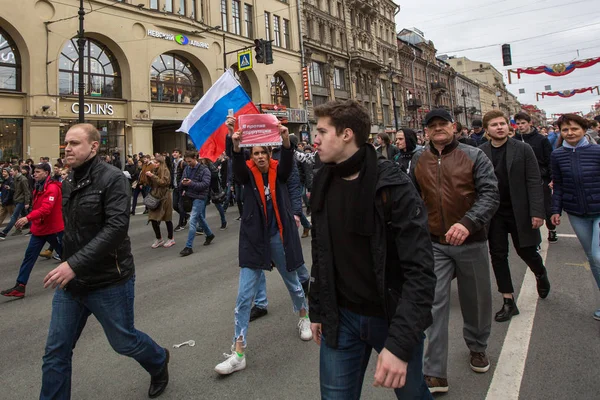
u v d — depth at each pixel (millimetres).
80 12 14828
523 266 5621
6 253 8102
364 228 1712
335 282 1859
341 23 39219
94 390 2971
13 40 17734
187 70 24938
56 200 5328
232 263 6602
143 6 21656
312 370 3133
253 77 28812
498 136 3977
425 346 3178
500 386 2779
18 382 3139
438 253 2945
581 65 19516
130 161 16875
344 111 1753
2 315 4645
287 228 3607
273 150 4445
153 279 5859
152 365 2805
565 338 3418
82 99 14875
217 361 3326
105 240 2340
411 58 55156
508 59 18422
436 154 3117
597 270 3766
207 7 25266
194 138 5461
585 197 3809
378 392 2811
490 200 2781
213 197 10023
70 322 2486
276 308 4500
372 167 1741
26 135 17922
